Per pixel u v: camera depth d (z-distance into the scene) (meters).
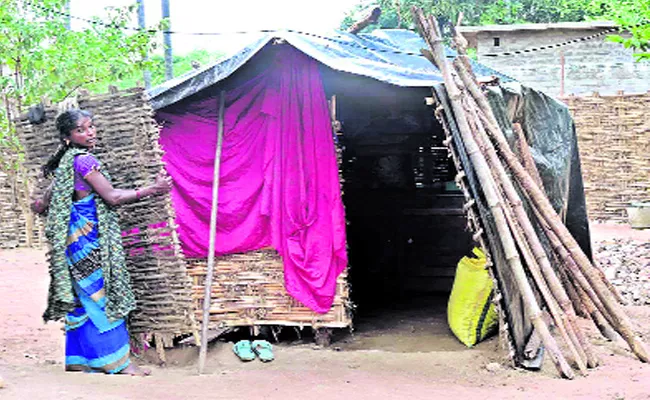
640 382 4.83
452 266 9.55
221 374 5.07
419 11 5.81
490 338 6.47
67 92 10.57
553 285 5.39
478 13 25.30
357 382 4.86
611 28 18.86
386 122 9.37
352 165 9.67
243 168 6.18
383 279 9.70
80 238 4.75
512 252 5.27
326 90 7.35
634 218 14.44
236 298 6.18
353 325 7.55
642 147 14.90
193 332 5.27
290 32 6.03
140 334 5.41
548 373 5.16
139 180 5.12
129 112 5.08
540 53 19.83
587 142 15.33
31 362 5.41
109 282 4.80
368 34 7.90
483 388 4.72
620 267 10.12
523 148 6.27
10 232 14.30
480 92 5.87
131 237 5.21
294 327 6.49
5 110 10.91
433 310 8.44
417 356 5.68
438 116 5.64
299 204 6.11
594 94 15.16
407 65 7.13
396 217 9.66
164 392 4.31
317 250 6.09
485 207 5.51
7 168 13.87
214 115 6.22
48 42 10.41
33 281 9.82
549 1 25.70
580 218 7.70
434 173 9.64
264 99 6.16
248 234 6.12
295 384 4.78
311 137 6.16
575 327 5.36
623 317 5.68
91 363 4.82
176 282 5.22
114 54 10.73
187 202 6.14
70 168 4.71
